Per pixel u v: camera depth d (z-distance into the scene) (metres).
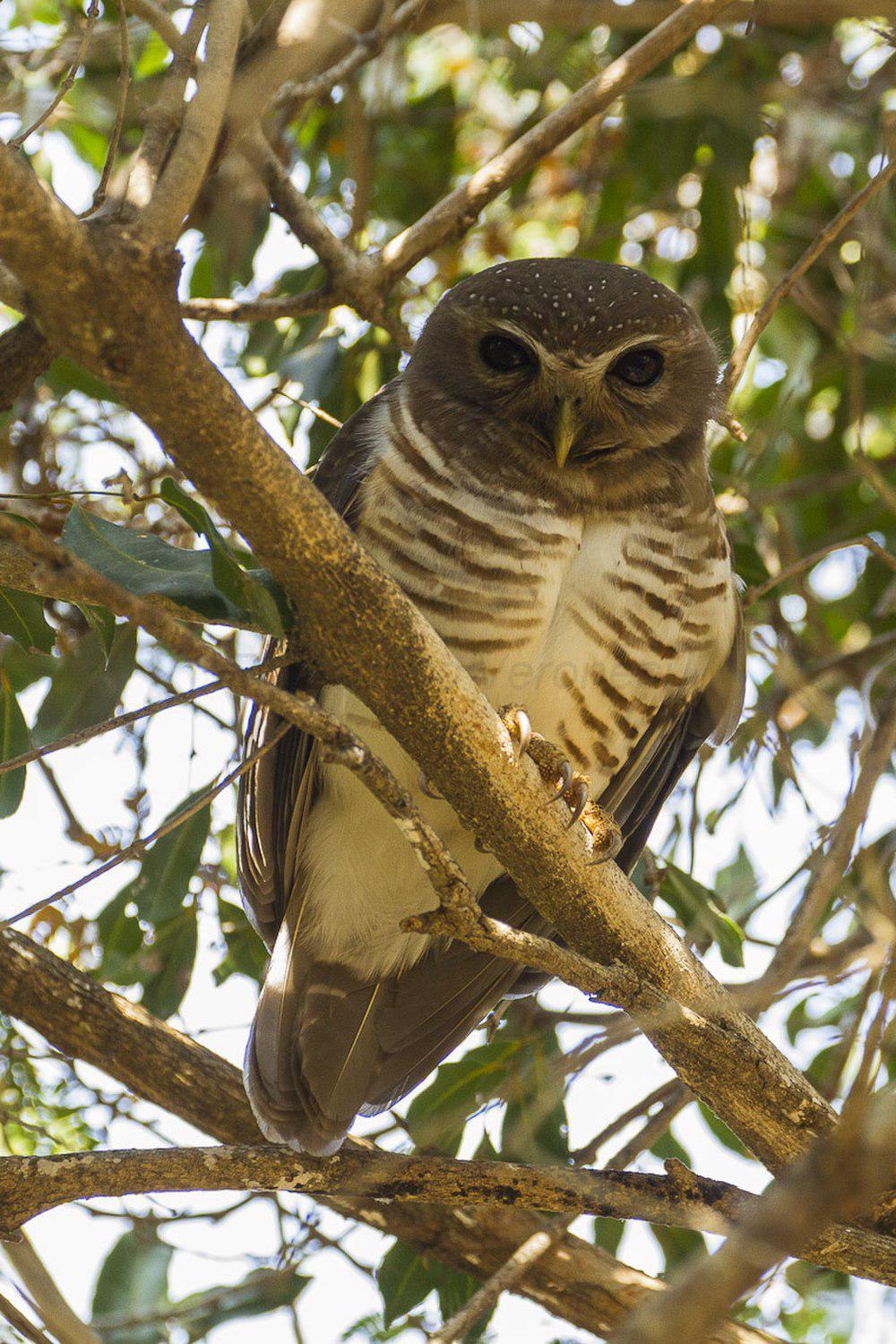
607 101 8.38
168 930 8.95
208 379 4.85
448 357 8.35
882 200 9.71
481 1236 8.09
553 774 6.91
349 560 5.53
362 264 8.49
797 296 10.52
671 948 6.92
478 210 8.49
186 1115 7.79
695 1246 8.81
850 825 7.57
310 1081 7.84
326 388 9.60
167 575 6.06
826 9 9.98
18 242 4.39
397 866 8.36
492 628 7.95
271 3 6.98
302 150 11.39
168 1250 8.31
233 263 9.70
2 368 6.90
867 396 11.36
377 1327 8.58
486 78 11.52
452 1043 8.39
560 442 7.93
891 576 11.10
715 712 8.99
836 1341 8.15
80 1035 7.70
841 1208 3.18
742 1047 6.51
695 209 10.66
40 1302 6.35
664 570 8.19
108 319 4.60
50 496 6.34
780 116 11.02
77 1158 6.32
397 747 8.05
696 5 8.27
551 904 6.89
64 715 8.64
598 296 8.24
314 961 8.35
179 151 4.62
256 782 8.23
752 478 10.20
